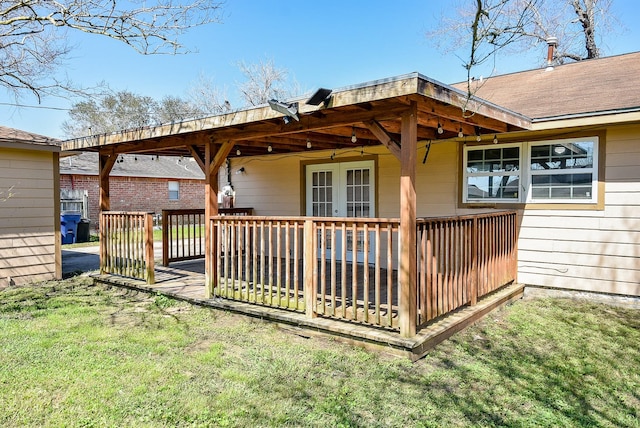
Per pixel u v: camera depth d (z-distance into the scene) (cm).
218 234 547
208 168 542
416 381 329
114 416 273
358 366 355
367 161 777
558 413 285
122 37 613
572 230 586
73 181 1666
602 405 298
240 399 298
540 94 691
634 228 542
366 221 400
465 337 430
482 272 514
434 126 524
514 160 625
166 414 276
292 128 457
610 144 553
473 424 270
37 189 722
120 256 690
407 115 368
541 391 317
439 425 269
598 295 570
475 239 493
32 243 714
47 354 377
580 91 647
